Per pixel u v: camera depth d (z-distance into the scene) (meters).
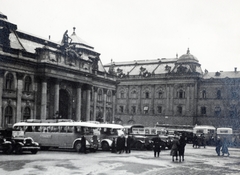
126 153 45.00
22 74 62.59
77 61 73.56
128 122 119.44
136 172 26.20
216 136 79.06
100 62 93.12
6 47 59.62
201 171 28.34
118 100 122.44
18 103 61.56
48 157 36.47
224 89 104.62
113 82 92.38
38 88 65.81
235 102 103.00
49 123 47.75
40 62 64.62
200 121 107.25
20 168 26.86
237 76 105.81
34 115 65.06
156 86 115.69
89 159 35.31
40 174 24.02
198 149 60.22
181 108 110.25
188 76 108.62
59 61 68.19
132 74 121.75
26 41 68.56
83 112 77.81
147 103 116.75
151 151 51.00
